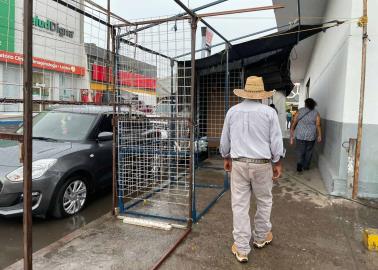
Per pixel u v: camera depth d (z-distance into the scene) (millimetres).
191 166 3902
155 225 3990
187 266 3113
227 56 6102
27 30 1940
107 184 5512
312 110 7098
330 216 4371
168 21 3977
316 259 3256
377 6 4867
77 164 4695
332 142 6051
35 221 4543
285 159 9062
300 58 14312
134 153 4645
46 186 4258
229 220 4234
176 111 4598
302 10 8703
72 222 4535
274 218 4305
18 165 4191
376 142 4977
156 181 5199
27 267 2127
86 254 3348
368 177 5070
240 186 3219
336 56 6145
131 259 3244
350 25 5004
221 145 3398
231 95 8578
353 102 5051
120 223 4152
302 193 5457
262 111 3107
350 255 3340
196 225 4074
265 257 3287
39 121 5668
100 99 4152
